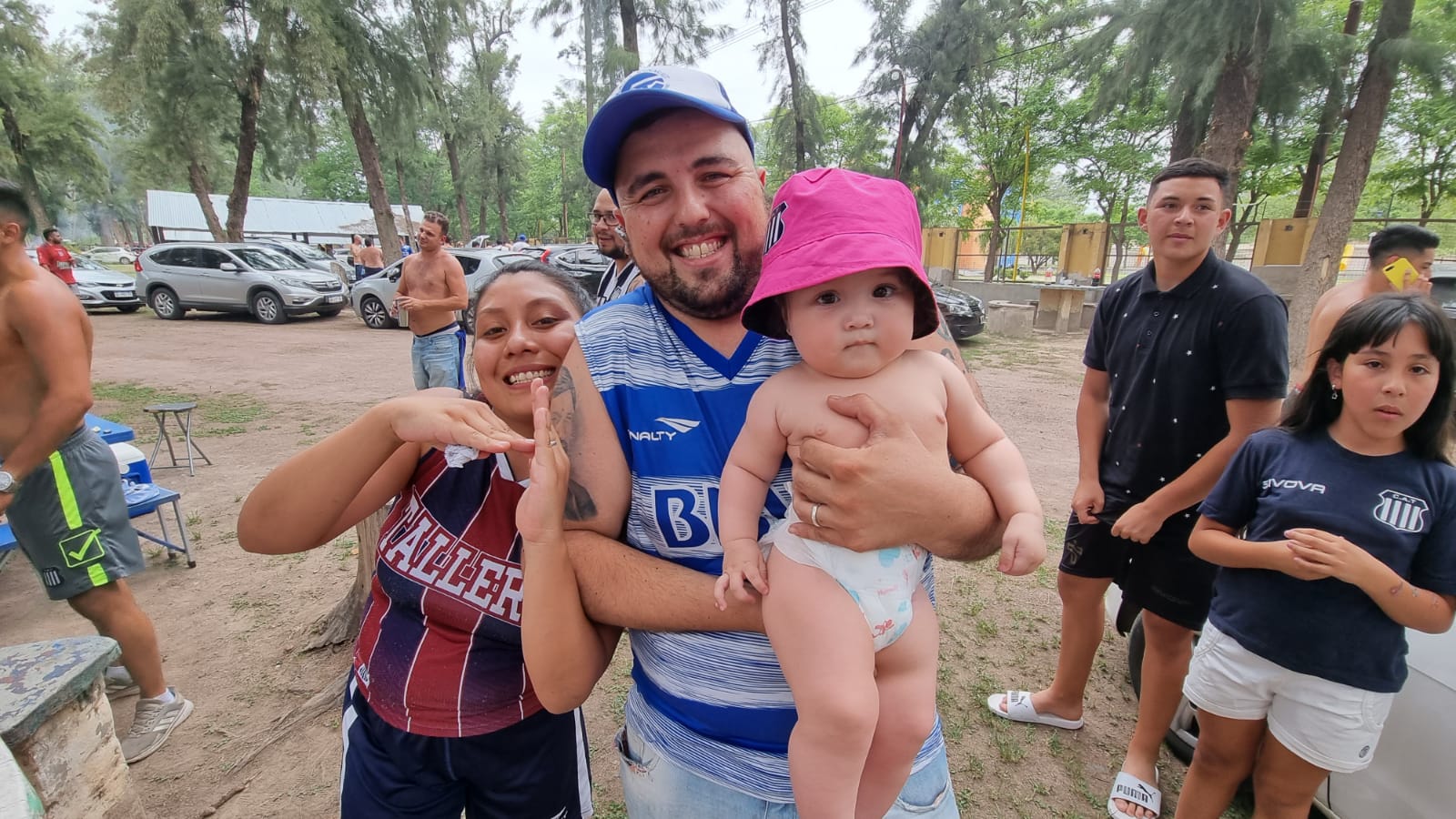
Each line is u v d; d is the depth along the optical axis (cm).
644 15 1577
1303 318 1040
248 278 1438
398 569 148
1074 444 659
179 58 1675
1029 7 1753
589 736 281
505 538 146
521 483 148
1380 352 163
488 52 2830
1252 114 1046
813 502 110
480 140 3142
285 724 278
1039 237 2594
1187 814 209
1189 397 224
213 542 441
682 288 121
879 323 110
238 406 778
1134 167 2177
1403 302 163
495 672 146
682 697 124
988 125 2256
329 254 2778
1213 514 196
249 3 1588
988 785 253
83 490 250
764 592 112
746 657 119
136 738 263
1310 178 1512
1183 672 236
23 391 253
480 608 144
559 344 149
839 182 114
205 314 1617
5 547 326
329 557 425
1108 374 254
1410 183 1798
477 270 1206
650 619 117
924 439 114
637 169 119
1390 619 169
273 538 147
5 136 2628
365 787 150
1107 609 318
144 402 788
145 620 269
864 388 115
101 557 254
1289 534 172
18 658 183
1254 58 908
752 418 118
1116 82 1174
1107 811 241
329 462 140
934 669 118
